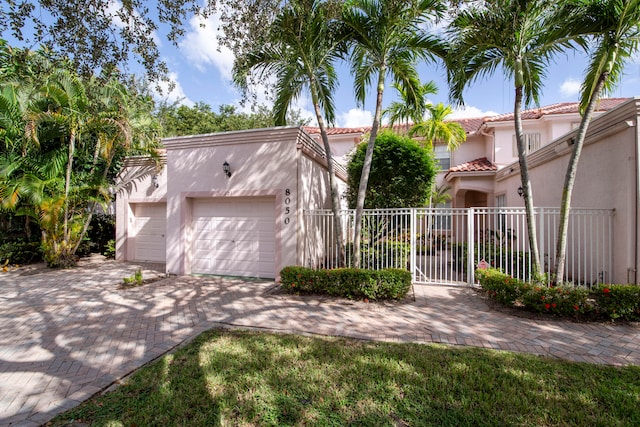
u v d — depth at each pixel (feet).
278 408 10.10
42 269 34.99
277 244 28.99
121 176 41.78
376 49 25.26
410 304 21.67
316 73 26.58
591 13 19.25
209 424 9.38
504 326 17.48
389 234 32.30
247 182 30.07
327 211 30.04
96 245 45.85
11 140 34.24
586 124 19.92
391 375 12.03
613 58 19.16
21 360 13.76
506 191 44.55
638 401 10.35
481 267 26.27
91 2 16.30
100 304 22.07
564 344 15.07
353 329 17.15
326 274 23.34
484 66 23.75
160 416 9.73
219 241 31.71
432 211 28.19
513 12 19.97
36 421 9.65
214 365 12.96
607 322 17.87
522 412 9.85
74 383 11.88
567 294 18.60
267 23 21.03
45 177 35.22
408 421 9.42
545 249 31.60
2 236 39.55
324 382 11.59
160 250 41.27
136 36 17.93
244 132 29.91
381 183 34.42
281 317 19.16
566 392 10.88
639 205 20.93
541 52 22.00
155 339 15.99
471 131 58.13
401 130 54.13
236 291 25.41
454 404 10.23
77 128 33.96
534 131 50.31
